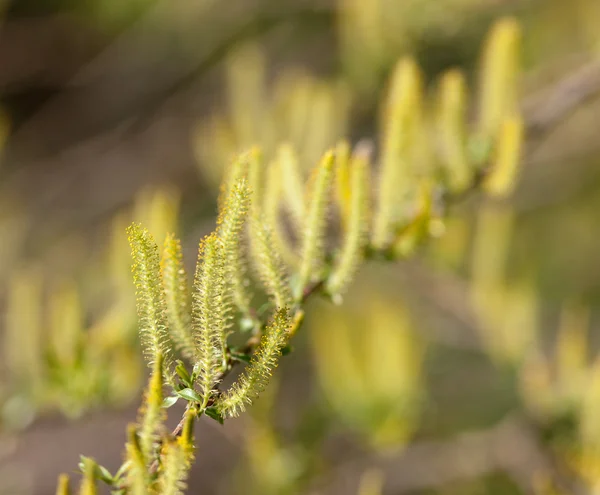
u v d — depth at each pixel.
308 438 0.87
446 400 1.32
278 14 1.62
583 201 1.66
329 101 0.74
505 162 0.60
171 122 1.95
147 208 0.58
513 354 0.81
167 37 1.83
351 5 1.00
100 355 0.72
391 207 0.56
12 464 1.31
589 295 1.58
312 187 0.52
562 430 0.75
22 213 1.74
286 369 1.25
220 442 1.47
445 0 0.98
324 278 0.53
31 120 2.09
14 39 1.98
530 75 1.21
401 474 1.18
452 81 0.60
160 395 0.44
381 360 0.78
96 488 0.45
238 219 0.46
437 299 0.96
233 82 0.82
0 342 1.08
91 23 1.93
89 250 1.73
